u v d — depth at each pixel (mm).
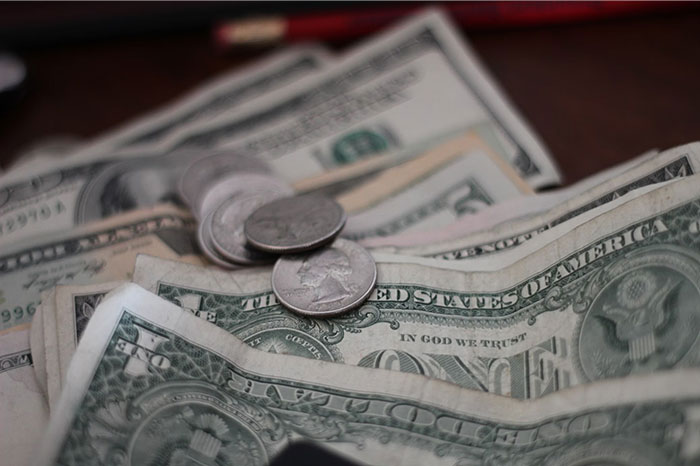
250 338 236
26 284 260
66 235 271
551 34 326
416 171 280
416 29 326
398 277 244
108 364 226
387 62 321
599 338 228
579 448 209
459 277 243
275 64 330
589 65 312
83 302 242
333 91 317
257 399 224
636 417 209
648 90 300
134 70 335
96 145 306
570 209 249
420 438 217
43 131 318
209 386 225
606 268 235
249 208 259
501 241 251
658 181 247
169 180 294
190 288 244
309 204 252
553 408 216
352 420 220
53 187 292
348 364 229
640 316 226
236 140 307
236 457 216
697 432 203
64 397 221
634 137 287
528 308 236
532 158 284
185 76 332
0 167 309
